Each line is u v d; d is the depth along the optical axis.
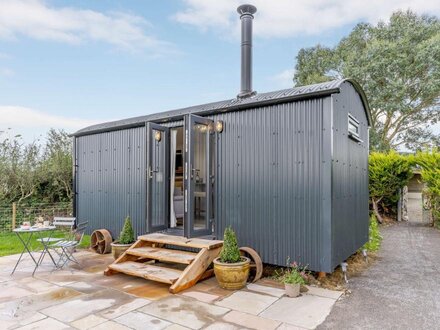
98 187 7.46
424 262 5.65
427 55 13.39
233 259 4.19
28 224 5.23
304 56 17.39
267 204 4.75
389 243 7.30
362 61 14.38
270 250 4.70
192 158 4.89
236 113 5.11
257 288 4.18
